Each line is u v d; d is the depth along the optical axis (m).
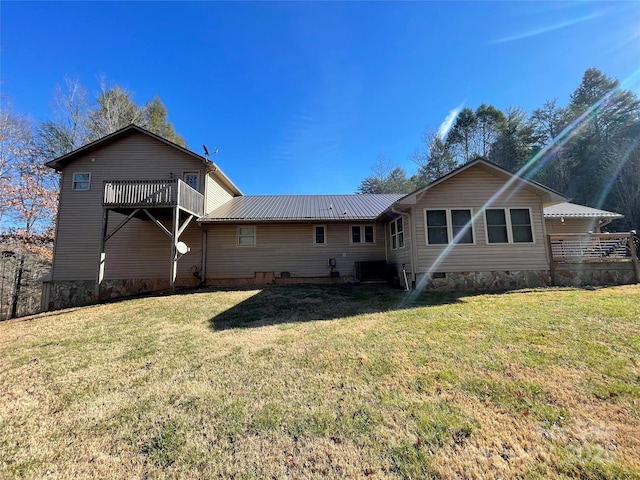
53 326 6.36
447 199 9.58
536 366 3.34
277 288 10.34
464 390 2.90
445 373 3.27
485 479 1.82
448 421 2.41
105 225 10.46
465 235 9.44
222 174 13.62
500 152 28.19
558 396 2.72
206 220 11.84
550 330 4.55
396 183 31.91
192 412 2.72
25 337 5.54
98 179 12.77
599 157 23.05
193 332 5.36
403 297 7.99
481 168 9.67
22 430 2.54
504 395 2.78
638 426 2.26
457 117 31.30
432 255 9.35
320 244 12.62
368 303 7.32
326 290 9.64
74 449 2.28
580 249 9.56
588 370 3.19
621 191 20.89
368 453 2.09
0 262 11.06
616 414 2.42
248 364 3.78
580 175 23.75
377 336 4.66
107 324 6.28
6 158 18.39
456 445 2.13
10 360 4.30
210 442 2.29
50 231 19.53
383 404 2.71
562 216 11.80
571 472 1.85
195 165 12.91
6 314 11.05
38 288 12.52
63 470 2.06
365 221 12.33
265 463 2.04
